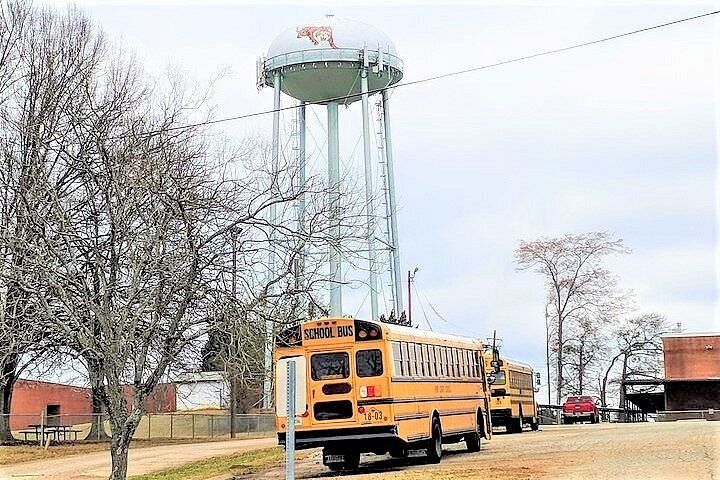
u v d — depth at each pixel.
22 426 57.06
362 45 45.84
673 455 24.67
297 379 13.89
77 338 22.31
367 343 23.72
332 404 23.66
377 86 46.97
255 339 22.36
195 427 55.81
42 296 21.84
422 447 25.95
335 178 40.19
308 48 45.53
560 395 76.25
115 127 32.34
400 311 47.22
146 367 23.19
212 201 22.97
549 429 48.59
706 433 34.31
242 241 22.69
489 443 34.31
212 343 23.09
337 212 25.80
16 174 33.47
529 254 77.50
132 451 41.03
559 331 77.12
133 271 22.12
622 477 19.83
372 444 23.56
